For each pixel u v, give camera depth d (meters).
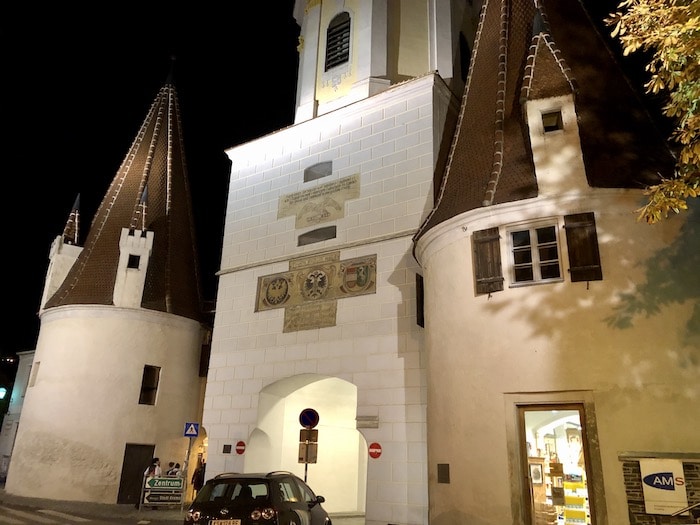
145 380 23.53
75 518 17.33
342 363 17.72
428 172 17.98
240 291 21.25
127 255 24.11
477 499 12.14
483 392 12.66
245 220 22.23
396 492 15.52
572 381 11.72
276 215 21.36
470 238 13.91
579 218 12.60
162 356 23.94
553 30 16.22
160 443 23.22
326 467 21.34
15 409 36.03
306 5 24.61
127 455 22.42
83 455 21.91
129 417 22.62
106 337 23.17
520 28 16.91
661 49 9.43
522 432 12.09
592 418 11.39
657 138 14.25
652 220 9.98
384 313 17.39
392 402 16.39
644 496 10.66
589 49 16.08
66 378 22.86
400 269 17.50
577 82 14.59
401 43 21.94
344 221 19.33
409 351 16.56
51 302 25.08
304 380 19.34
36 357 24.84
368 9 22.19
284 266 20.38
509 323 12.70
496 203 13.43
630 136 13.91
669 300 11.73
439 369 13.97
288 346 19.19
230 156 23.67
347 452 22.16
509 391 12.30
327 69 22.83
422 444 15.56
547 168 13.06
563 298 12.27
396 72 21.52
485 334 12.97
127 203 26.47
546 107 13.52
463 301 13.62
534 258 12.83
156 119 29.05
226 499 11.04
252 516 10.60
